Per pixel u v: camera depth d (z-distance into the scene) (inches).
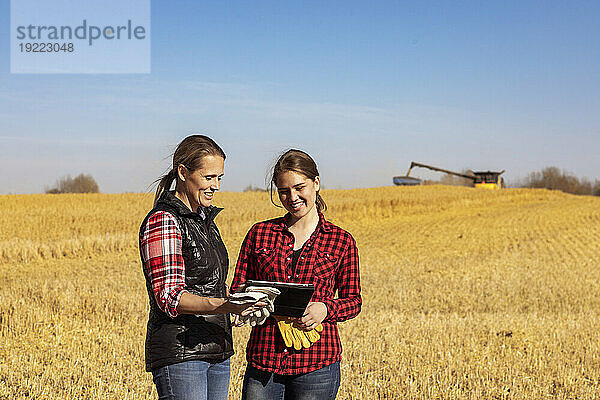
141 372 261.9
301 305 124.7
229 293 137.1
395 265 811.4
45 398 225.6
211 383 131.3
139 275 675.4
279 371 136.1
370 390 244.8
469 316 442.3
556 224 1576.0
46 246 859.4
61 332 333.7
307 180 139.7
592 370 285.7
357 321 398.0
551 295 574.2
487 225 1555.1
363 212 1705.2
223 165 132.1
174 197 129.0
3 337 321.1
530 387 254.1
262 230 145.4
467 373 272.1
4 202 1662.2
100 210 1467.8
